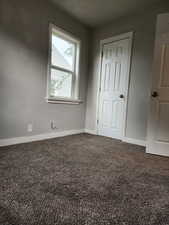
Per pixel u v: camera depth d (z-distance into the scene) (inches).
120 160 83.7
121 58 128.2
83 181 59.3
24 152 87.0
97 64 145.5
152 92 97.4
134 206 46.0
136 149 105.7
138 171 70.9
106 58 138.7
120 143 119.0
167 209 45.4
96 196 50.0
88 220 39.4
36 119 112.0
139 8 114.0
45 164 72.9
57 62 127.0
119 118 130.3
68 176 62.6
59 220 39.0
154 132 97.0
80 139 124.7
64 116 133.4
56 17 117.6
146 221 40.3
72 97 142.1
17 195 48.2
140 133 117.9
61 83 131.5
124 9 116.0
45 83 115.3
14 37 95.3
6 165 69.3
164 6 106.0
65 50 132.3
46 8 110.3
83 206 44.8
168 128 93.5
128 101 124.0
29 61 104.1
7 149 90.4
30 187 53.1
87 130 154.8
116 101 132.2
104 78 140.3
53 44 122.9
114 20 132.0
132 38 120.9
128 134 124.3
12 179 57.7
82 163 76.7
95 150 98.3
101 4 111.0
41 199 46.9
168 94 93.0
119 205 46.1
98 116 145.4
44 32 110.9
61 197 48.5
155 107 96.7
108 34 137.6
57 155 85.5
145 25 114.8
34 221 38.2
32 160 76.5
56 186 54.7
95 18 130.0
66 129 136.8
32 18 103.0
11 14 93.0
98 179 61.5
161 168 75.5
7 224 36.9
